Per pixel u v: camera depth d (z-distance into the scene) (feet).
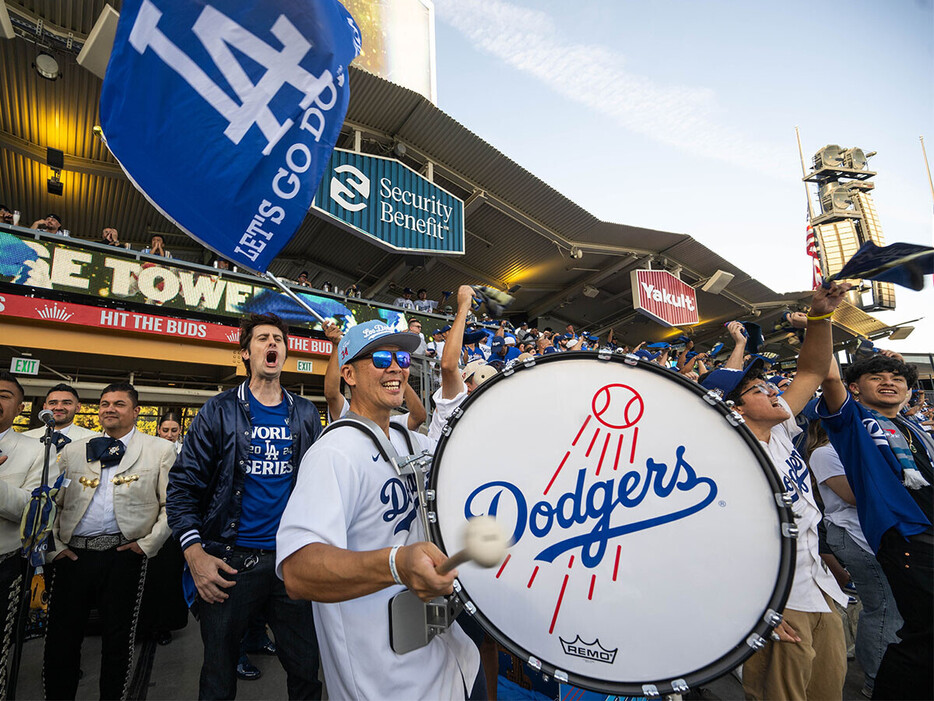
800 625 6.67
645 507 3.75
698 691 9.55
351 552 3.57
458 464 4.23
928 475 8.02
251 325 7.98
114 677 7.91
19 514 7.62
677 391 3.87
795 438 10.07
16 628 7.72
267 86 7.97
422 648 4.38
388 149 37.14
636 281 52.01
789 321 8.41
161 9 7.39
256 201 7.88
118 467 8.82
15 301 20.47
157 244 28.48
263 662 10.41
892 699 7.60
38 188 37.73
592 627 3.66
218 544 6.70
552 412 4.14
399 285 55.93
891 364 8.89
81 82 30.32
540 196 43.29
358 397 5.24
